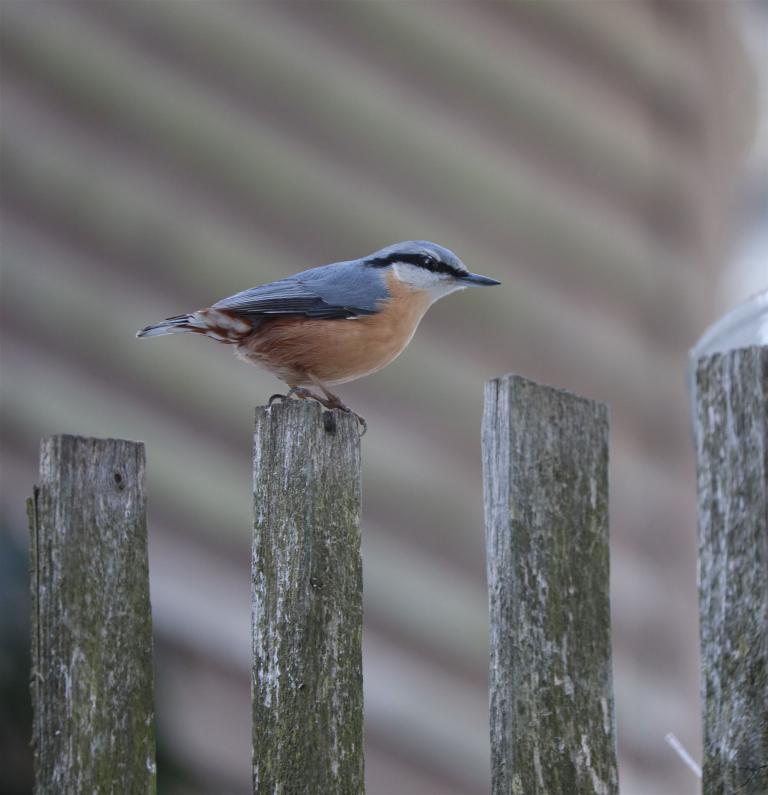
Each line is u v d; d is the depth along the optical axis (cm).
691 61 1401
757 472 444
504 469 470
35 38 1086
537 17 1293
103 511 453
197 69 1141
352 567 470
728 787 434
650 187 1373
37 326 1053
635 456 1324
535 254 1280
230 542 1076
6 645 764
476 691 1156
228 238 1132
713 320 1427
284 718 453
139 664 451
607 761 459
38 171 1073
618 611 1266
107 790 439
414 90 1230
